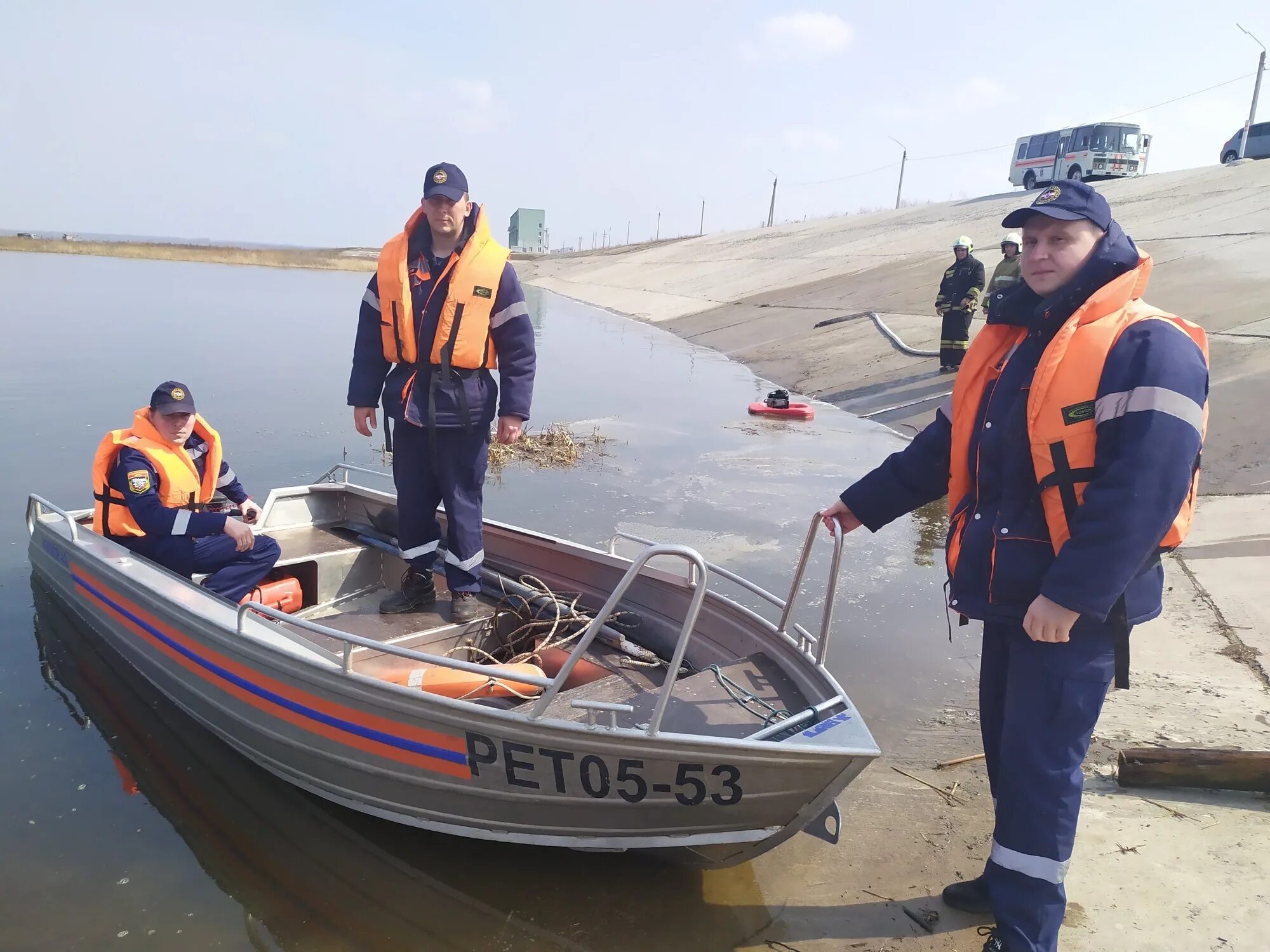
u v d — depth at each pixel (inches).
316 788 137.0
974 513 99.0
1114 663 91.2
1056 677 91.1
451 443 155.6
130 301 994.1
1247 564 214.5
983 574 96.7
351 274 2247.8
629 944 109.2
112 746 155.7
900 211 1413.6
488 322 151.7
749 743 102.7
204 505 184.4
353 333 784.9
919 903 115.0
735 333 828.6
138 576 159.0
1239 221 603.8
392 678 135.3
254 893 119.4
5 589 214.8
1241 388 340.8
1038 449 90.4
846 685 177.9
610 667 144.8
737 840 112.0
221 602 146.3
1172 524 84.4
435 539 167.6
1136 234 672.4
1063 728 91.6
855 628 206.2
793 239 1408.7
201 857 127.0
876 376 531.8
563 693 126.6
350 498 220.1
